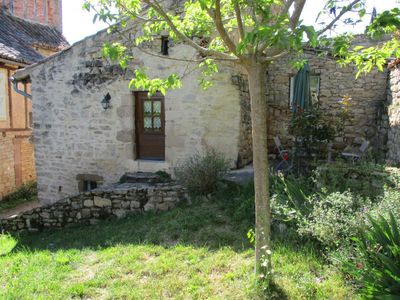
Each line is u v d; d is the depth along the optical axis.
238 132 7.66
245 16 4.18
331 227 3.83
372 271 3.04
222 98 7.68
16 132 11.78
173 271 4.24
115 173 8.53
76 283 4.21
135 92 8.42
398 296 2.75
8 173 11.52
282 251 4.18
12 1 14.77
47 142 8.98
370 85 9.27
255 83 3.41
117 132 8.41
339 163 5.53
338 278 3.56
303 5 3.40
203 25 4.32
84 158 8.72
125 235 5.75
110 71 8.28
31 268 4.80
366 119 9.35
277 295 3.45
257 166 3.55
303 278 3.63
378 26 2.79
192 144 7.95
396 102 7.43
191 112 7.90
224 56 3.40
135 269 4.39
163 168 8.16
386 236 3.22
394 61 7.04
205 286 3.84
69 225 7.25
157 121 8.41
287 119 9.95
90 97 8.52
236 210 5.69
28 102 12.38
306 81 8.25
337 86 9.56
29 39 13.69
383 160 7.77
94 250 5.33
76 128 8.70
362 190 4.97
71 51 8.51
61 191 8.98
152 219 6.17
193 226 5.48
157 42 7.88
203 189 6.52
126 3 3.70
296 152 7.21
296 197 4.97
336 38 3.23
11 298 3.90
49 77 8.77
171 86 3.91
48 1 16.56
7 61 10.69
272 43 2.62
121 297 3.78
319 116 7.35
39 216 7.44
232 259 4.35
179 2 7.10
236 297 3.54
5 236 7.27
